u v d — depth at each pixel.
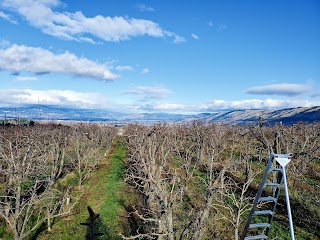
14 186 35.00
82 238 36.12
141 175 36.12
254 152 60.44
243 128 78.62
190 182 47.81
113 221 40.25
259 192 13.72
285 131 49.25
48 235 36.41
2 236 33.69
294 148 45.59
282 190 43.12
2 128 67.00
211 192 26.02
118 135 120.31
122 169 64.31
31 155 30.27
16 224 25.50
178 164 54.44
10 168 27.64
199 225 22.44
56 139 58.66
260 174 49.53
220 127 68.44
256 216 37.69
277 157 12.83
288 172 47.12
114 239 36.00
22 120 105.94
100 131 87.94
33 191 26.88
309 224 35.72
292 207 39.56
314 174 51.94
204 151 55.72
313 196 41.56
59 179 55.38
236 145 68.62
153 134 42.69
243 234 15.04
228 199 41.62
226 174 48.88
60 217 41.06
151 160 32.62
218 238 30.47
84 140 70.38
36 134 49.44
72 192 50.41
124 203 45.72
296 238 33.12
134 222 39.47
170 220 21.25
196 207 37.25
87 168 62.94
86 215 42.12
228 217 36.38
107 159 75.81
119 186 52.62
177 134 68.00
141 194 48.03
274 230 34.62
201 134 60.38
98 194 49.62
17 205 25.58
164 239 24.83
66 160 63.97
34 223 38.22
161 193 22.84
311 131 52.84
